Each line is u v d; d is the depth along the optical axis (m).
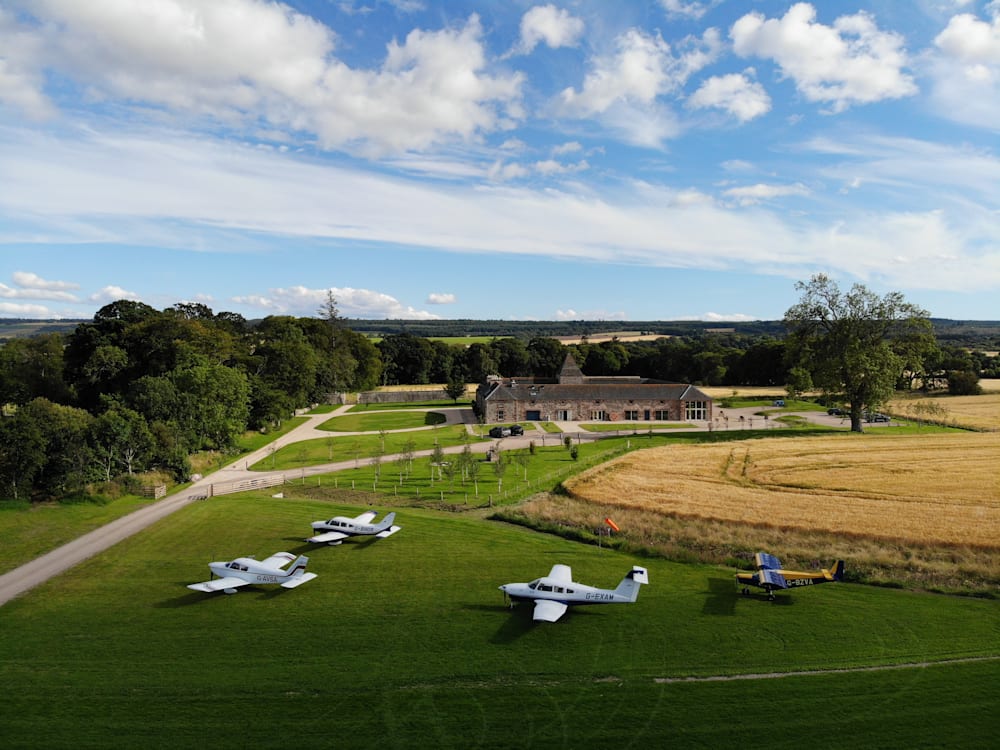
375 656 28.83
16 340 112.88
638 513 53.81
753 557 42.62
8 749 22.08
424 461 82.00
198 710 24.62
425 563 41.41
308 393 138.88
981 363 194.62
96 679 26.88
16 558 42.62
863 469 72.94
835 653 28.86
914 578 38.31
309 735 23.06
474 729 23.36
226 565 36.81
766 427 114.12
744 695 25.48
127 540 46.75
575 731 23.23
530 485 66.31
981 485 63.75
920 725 23.39
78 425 60.88
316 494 64.06
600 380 150.88
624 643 30.03
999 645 29.45
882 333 107.06
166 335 110.50
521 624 32.16
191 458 77.50
